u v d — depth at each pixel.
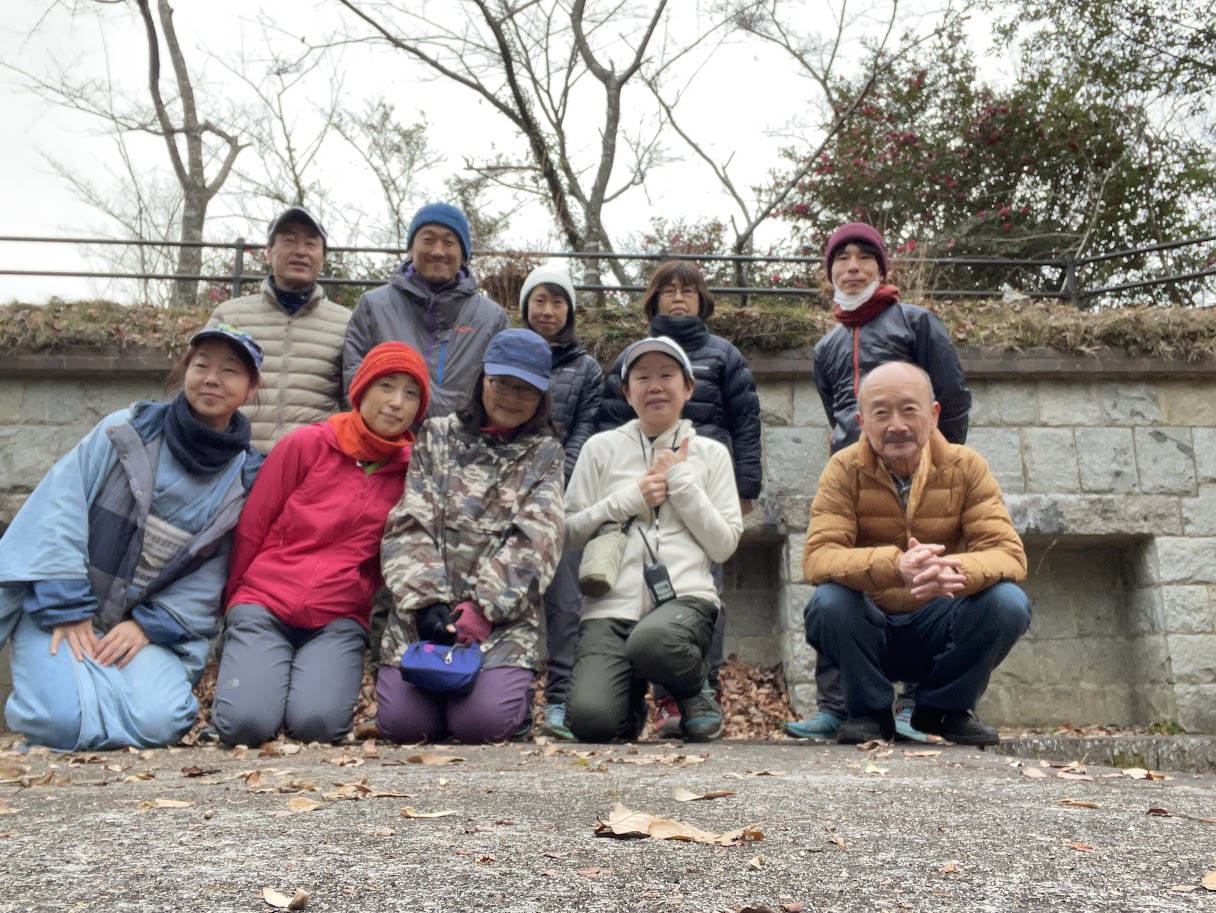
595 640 3.98
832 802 2.12
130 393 6.79
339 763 2.98
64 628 3.82
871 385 3.93
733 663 6.88
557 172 14.81
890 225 14.21
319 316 5.09
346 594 3.99
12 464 6.66
